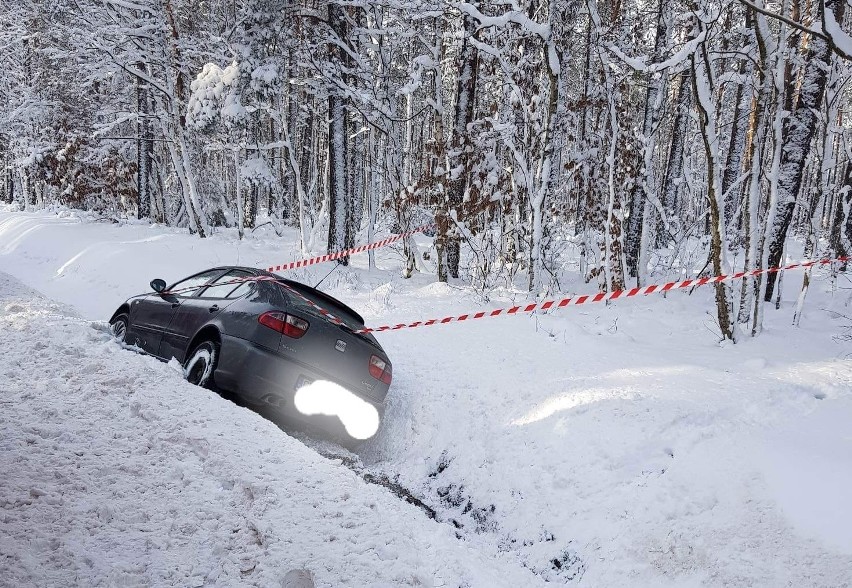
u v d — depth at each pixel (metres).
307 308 5.51
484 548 4.26
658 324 9.21
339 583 2.77
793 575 3.16
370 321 9.40
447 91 18.17
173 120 21.23
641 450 4.56
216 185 28.52
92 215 25.50
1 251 19.62
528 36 11.41
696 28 8.34
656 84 13.37
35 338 5.56
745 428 4.51
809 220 10.25
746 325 8.43
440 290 11.56
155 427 4.00
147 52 21.19
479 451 5.33
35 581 2.39
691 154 26.44
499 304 10.38
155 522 2.99
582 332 8.12
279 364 5.15
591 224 13.34
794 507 3.51
